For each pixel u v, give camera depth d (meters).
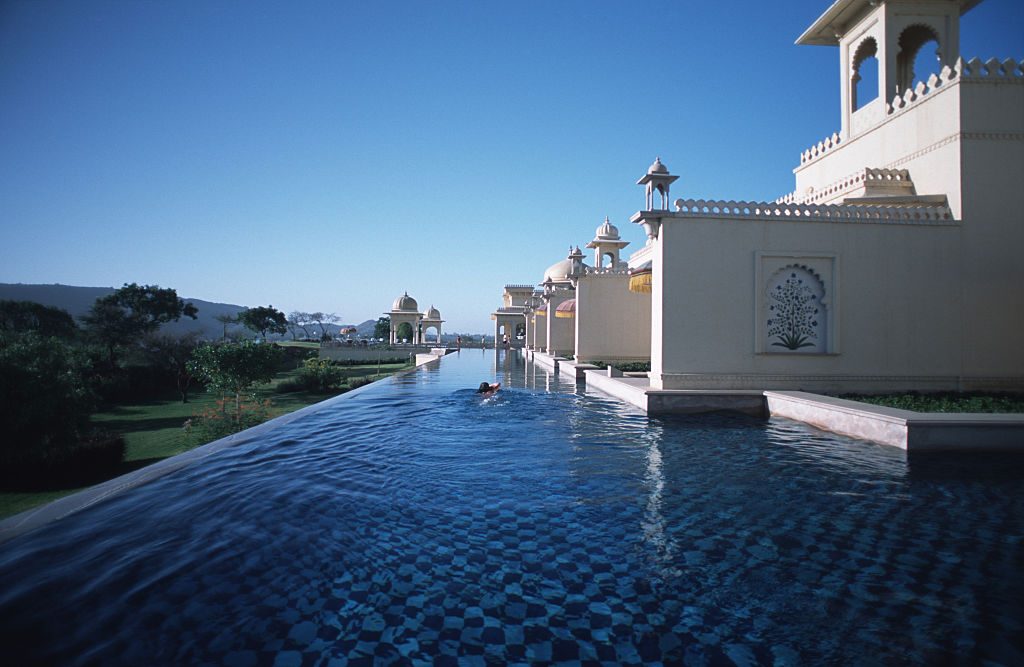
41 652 2.59
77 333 37.47
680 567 3.50
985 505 4.70
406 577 3.38
